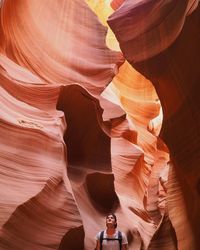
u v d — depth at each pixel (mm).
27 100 9227
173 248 7172
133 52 7562
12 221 6766
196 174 6449
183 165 6938
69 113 10594
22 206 6969
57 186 7910
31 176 7590
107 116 13086
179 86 6891
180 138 7031
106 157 11234
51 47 11453
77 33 12500
